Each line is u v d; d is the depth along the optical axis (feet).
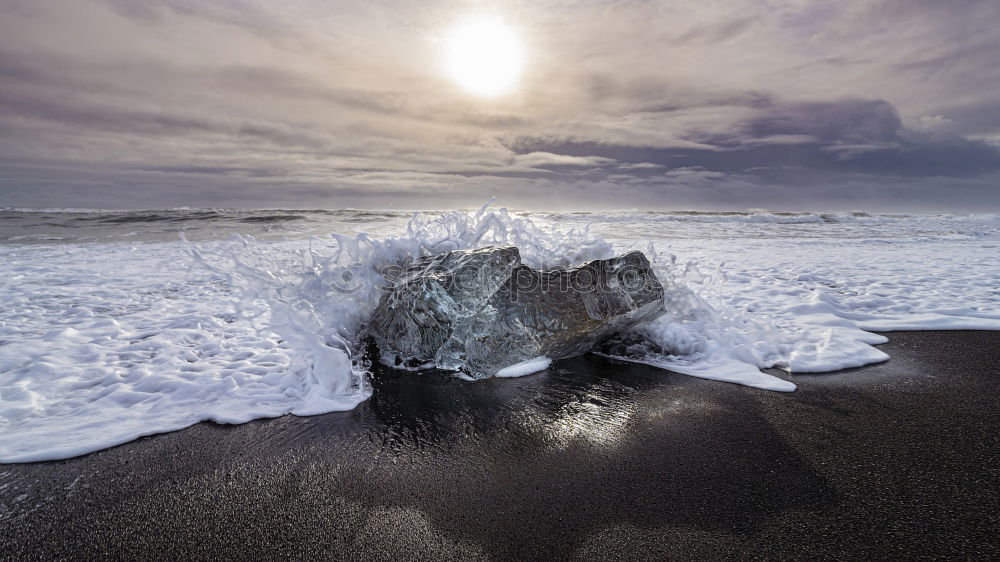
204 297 18.95
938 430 8.71
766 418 9.31
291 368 11.22
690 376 11.59
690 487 6.97
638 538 5.83
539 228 15.03
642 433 8.73
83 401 9.80
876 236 49.57
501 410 9.73
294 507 6.50
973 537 5.77
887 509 6.36
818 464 7.58
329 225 59.77
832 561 5.40
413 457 7.88
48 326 14.64
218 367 11.64
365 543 5.76
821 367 11.91
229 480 7.16
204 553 5.60
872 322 15.80
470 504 6.56
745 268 26.45
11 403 9.51
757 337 13.93
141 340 13.60
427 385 10.97
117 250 31.65
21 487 6.91
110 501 6.63
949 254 32.73
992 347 13.51
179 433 8.61
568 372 11.85
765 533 5.90
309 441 8.40
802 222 76.69
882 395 10.36
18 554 5.59
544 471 7.45
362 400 10.11
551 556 5.52
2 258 27.55
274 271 13.19
